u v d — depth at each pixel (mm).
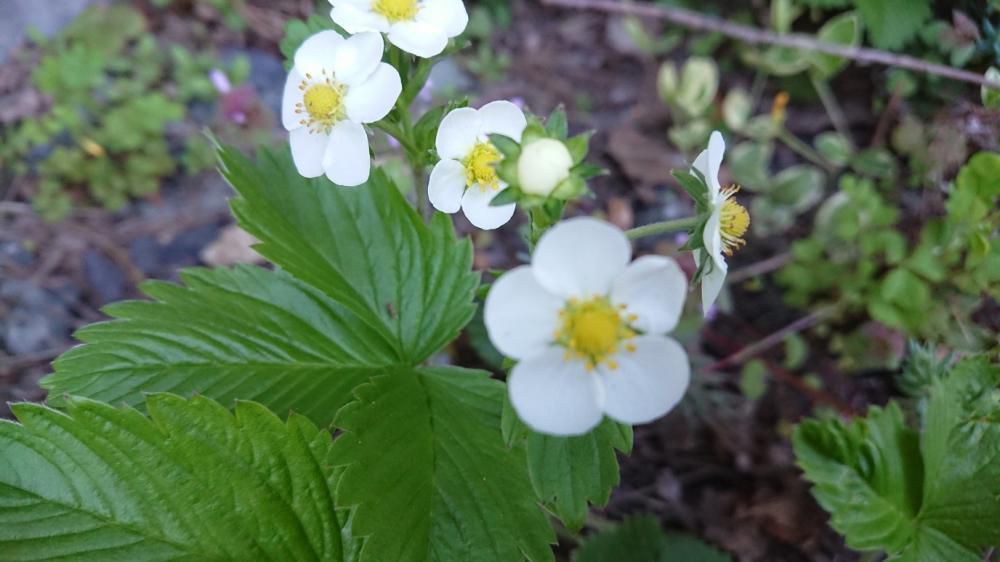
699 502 128
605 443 78
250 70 169
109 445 80
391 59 88
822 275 139
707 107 160
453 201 86
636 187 158
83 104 160
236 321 96
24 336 137
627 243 60
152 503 81
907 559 94
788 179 146
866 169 146
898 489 100
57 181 154
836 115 160
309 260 97
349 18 85
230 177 95
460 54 172
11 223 150
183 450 81
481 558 84
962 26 130
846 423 116
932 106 143
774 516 124
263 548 83
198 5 175
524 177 68
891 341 129
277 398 93
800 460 102
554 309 61
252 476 83
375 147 122
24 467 78
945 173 130
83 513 79
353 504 81
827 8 155
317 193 101
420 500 85
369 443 85
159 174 155
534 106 168
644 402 62
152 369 91
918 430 116
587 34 178
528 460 78
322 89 84
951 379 98
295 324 98
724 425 133
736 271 147
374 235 100
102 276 145
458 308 99
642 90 171
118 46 167
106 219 152
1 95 163
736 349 141
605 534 115
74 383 88
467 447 90
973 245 117
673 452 133
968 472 94
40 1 171
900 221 137
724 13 171
